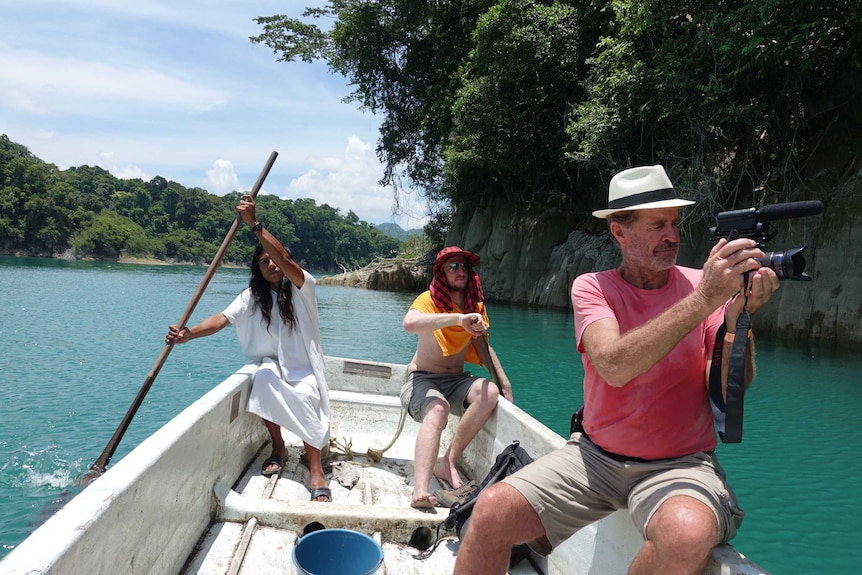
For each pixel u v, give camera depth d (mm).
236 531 2777
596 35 17156
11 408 6406
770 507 4230
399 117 26562
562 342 11516
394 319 15367
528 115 20188
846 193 11570
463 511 2691
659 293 2070
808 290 11797
